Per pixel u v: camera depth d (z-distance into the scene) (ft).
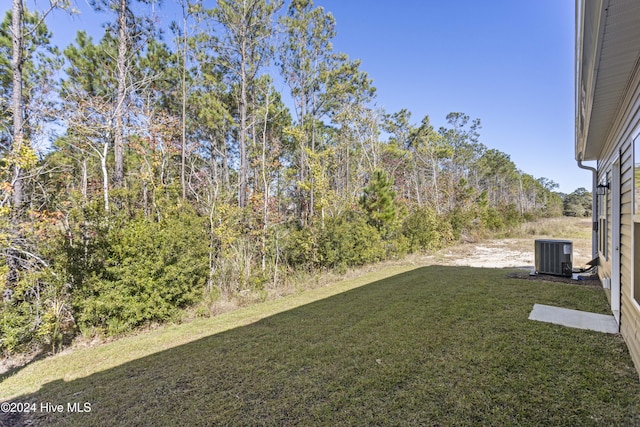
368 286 21.83
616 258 13.08
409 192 64.59
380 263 31.40
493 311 14.12
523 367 8.99
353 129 54.03
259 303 19.34
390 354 10.39
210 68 44.34
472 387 8.13
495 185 104.99
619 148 12.17
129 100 33.47
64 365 11.42
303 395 8.30
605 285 16.17
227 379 9.43
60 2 22.21
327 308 16.75
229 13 38.34
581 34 7.43
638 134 9.07
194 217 22.81
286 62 49.44
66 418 7.94
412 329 12.52
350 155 55.31
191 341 13.03
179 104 43.50
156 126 34.88
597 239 22.66
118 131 30.04
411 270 26.89
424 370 9.17
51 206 22.49
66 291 14.10
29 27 27.55
